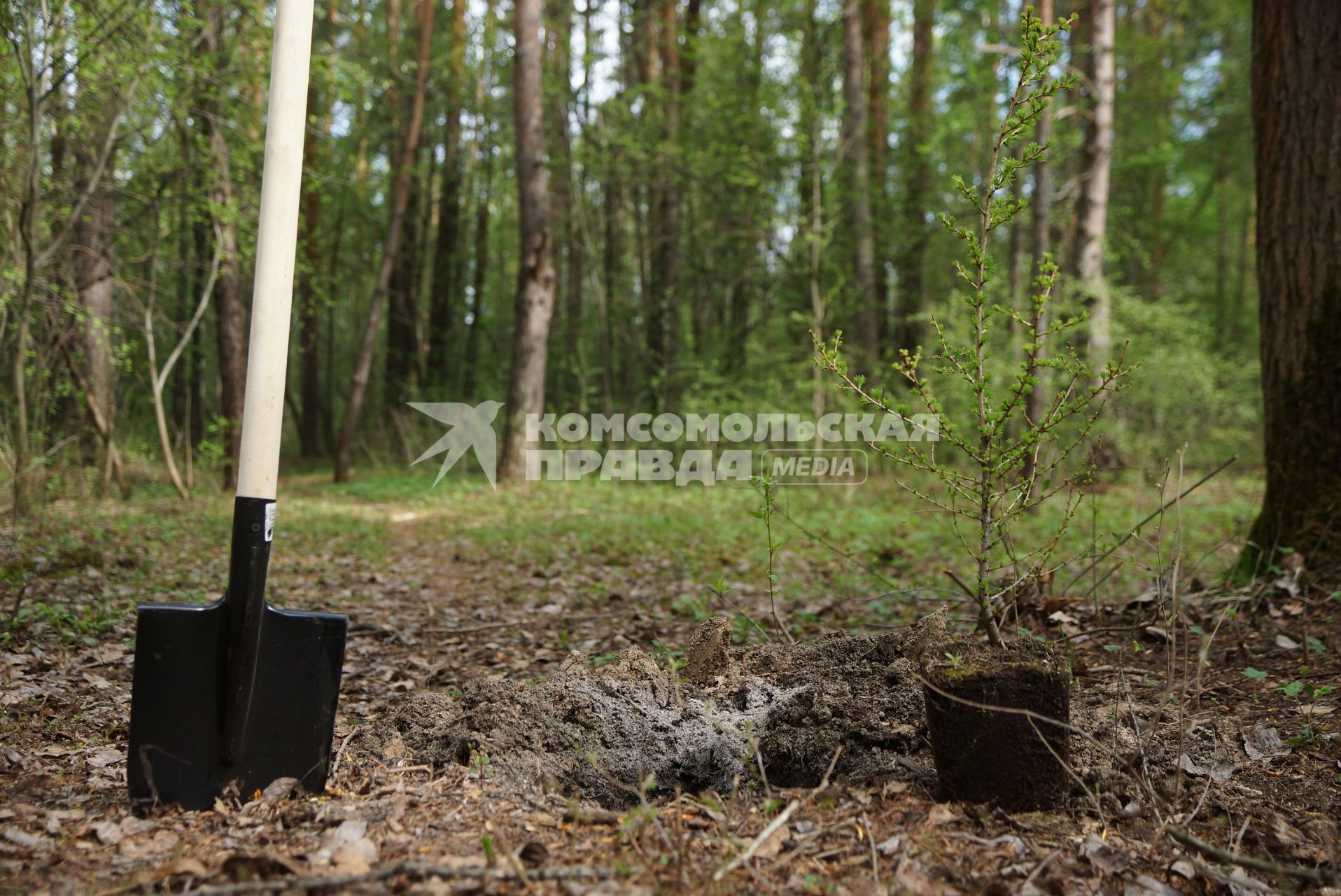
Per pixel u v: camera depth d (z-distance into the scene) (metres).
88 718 3.46
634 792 2.62
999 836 2.30
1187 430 14.02
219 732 2.53
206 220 11.33
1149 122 19.06
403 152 19.84
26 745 3.14
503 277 27.41
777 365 14.66
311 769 2.61
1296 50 4.96
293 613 2.62
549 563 8.03
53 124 8.36
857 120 14.78
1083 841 2.28
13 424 8.84
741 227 16.67
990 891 2.02
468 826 2.38
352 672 4.52
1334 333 4.84
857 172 14.77
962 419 10.45
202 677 2.53
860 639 3.42
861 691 3.13
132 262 10.85
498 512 11.85
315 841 2.27
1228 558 6.31
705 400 14.99
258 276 2.61
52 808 2.54
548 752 2.88
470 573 7.77
